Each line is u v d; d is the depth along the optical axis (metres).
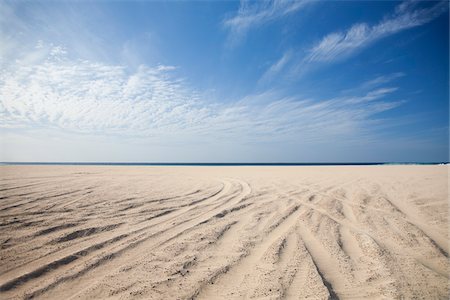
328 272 2.77
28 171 13.74
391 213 5.12
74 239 3.66
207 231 4.10
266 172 16.55
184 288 2.47
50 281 2.57
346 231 4.10
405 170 15.61
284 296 2.32
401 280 2.60
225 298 2.31
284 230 4.16
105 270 2.82
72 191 7.09
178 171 18.53
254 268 2.86
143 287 2.48
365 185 8.69
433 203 5.84
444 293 2.37
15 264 2.88
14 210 4.90
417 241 3.65
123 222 4.49
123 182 9.75
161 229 4.17
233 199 6.63
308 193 7.35
